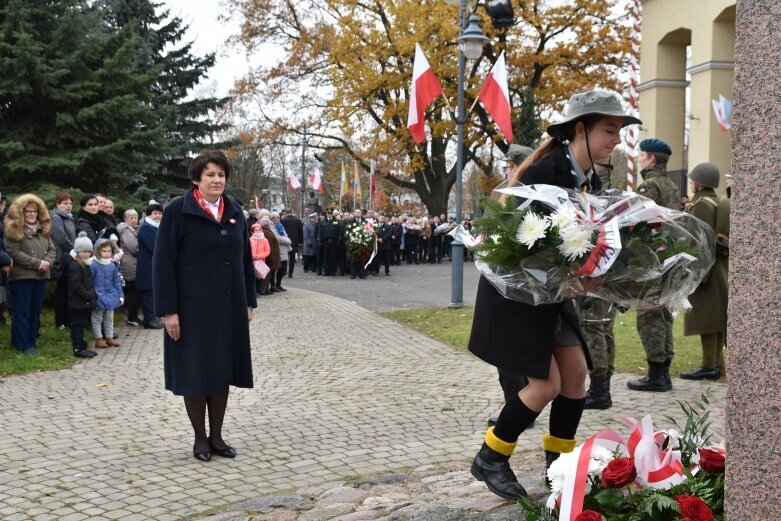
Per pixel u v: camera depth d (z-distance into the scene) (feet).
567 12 95.71
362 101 96.99
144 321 36.11
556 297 9.30
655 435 9.17
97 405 20.52
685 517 7.20
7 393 21.97
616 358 25.64
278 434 17.56
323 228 72.33
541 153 10.34
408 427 18.06
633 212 9.23
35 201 28.02
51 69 41.98
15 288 27.96
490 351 10.01
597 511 8.06
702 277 10.19
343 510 11.64
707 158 69.56
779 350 5.99
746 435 6.25
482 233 9.34
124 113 43.78
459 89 42.63
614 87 96.99
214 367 15.64
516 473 12.73
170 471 14.92
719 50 68.95
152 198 56.34
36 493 13.67
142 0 68.08
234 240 16.26
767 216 6.07
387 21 95.35
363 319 39.24
